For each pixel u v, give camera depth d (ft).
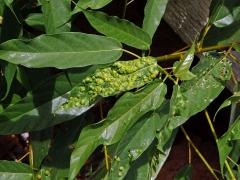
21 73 2.54
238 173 2.49
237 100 2.24
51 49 2.21
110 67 2.26
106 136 2.17
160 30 4.02
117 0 3.52
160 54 4.11
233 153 2.60
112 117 2.17
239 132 2.27
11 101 2.64
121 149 2.35
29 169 2.61
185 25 2.99
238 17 2.49
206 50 2.48
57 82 2.42
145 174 2.54
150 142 2.33
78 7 2.29
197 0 2.89
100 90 2.25
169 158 4.50
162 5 2.37
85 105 2.31
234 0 2.47
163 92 2.22
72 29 2.80
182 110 2.30
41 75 2.64
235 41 2.47
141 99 2.20
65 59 2.22
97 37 2.25
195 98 2.33
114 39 2.27
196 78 2.36
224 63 2.39
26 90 2.68
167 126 2.30
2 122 2.42
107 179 2.32
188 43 3.01
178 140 4.66
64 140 2.71
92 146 2.16
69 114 2.44
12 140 4.58
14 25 2.49
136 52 3.56
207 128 4.62
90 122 2.79
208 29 2.50
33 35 2.70
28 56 2.19
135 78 2.24
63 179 2.68
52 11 2.34
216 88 2.35
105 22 2.30
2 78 2.60
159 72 2.29
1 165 2.57
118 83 2.24
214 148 4.55
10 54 2.17
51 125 2.45
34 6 2.62
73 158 2.15
